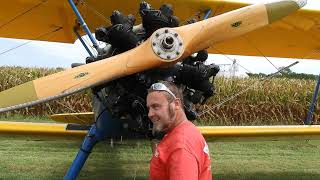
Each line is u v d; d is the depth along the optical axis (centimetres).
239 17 348
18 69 1352
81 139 483
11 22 499
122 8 446
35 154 614
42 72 1352
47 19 485
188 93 339
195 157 168
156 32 313
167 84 186
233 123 1186
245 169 584
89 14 457
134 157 628
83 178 494
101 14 455
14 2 439
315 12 464
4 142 691
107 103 344
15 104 320
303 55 616
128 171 540
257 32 520
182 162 165
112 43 329
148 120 332
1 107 320
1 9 461
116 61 320
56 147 673
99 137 390
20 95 322
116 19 327
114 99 337
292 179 531
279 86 1216
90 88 340
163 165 172
